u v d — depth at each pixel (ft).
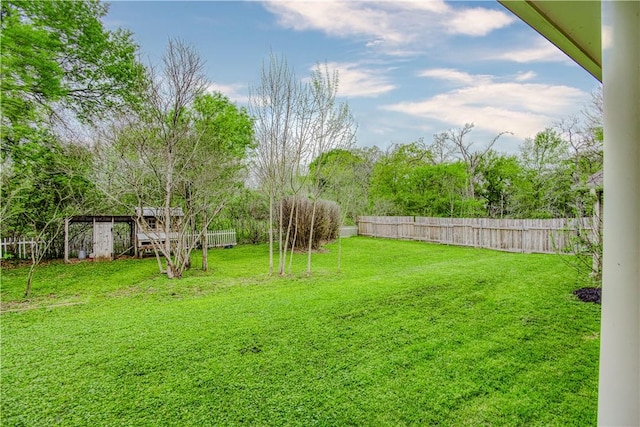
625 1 3.14
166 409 8.49
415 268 27.78
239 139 41.98
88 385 9.59
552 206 34.94
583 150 27.12
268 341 12.50
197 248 41.01
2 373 10.25
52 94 27.76
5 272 27.45
